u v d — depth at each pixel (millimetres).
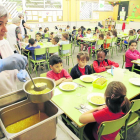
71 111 1137
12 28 2885
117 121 950
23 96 861
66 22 8383
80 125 1001
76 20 8602
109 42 4754
